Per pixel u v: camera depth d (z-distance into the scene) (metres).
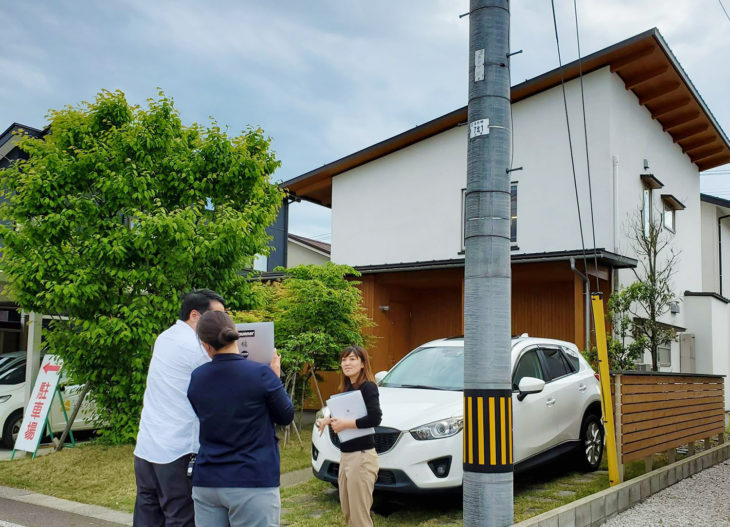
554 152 13.77
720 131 16.53
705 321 16.25
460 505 6.32
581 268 11.55
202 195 8.95
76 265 8.26
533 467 6.69
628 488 6.16
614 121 13.34
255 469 3.17
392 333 14.61
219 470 3.17
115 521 5.92
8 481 7.42
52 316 9.05
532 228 13.84
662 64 13.38
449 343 7.79
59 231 8.33
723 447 9.19
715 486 7.17
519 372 6.98
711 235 20.06
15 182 8.50
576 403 7.61
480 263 4.61
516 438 6.45
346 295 10.06
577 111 13.58
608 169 13.02
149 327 8.19
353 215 16.92
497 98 4.73
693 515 5.88
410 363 7.62
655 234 12.73
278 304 10.18
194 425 3.85
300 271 10.71
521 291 14.08
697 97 14.67
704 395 8.95
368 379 4.77
